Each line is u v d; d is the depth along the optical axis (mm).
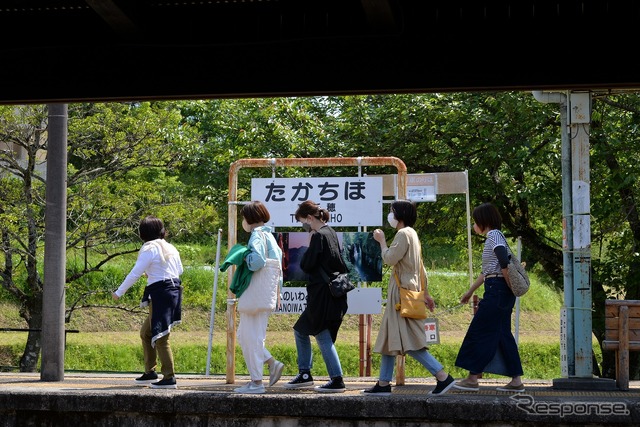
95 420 7602
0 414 7758
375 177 9219
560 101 9047
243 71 7027
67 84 7184
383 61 6855
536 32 6711
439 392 7602
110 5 6398
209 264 28625
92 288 23828
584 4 6660
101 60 7152
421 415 7016
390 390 7664
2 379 9594
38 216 15422
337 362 8016
